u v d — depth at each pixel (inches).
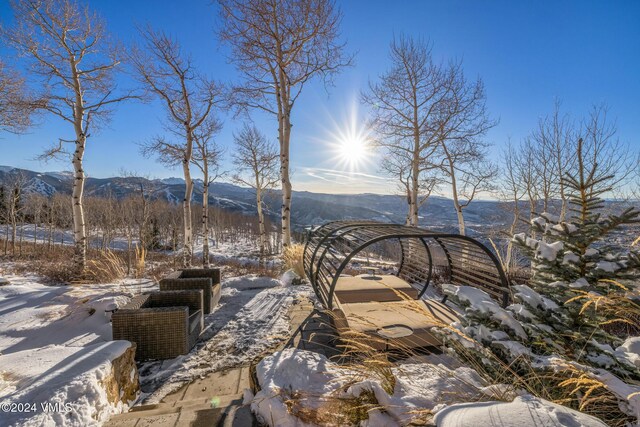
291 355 92.7
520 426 48.4
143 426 73.3
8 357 97.6
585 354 73.5
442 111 424.2
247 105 382.9
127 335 133.5
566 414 50.7
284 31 332.8
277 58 337.7
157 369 128.7
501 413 52.5
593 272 73.6
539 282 85.9
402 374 87.1
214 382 118.6
